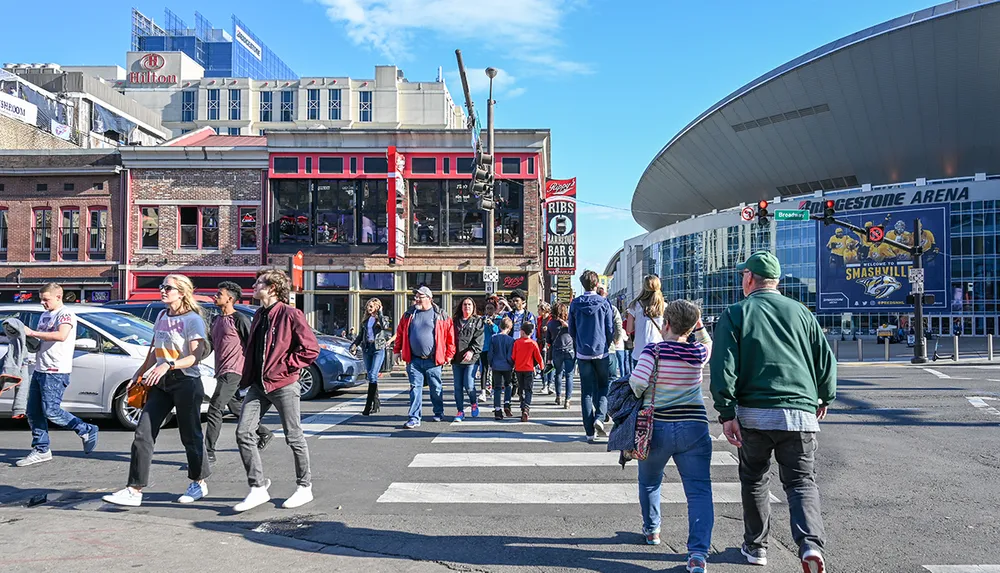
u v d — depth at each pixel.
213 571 4.25
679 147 81.31
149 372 5.74
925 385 14.84
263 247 28.38
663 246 81.69
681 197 90.75
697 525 4.21
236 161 28.45
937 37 55.41
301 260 26.91
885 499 5.97
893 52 57.78
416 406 9.68
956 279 53.38
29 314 9.66
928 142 62.28
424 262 28.31
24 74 50.38
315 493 6.25
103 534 4.96
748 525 4.42
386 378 19.08
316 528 5.23
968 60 55.56
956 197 53.44
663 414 4.38
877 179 67.75
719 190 82.19
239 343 7.46
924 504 5.81
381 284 28.39
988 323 52.31
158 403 5.90
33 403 7.54
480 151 20.09
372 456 7.82
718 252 69.88
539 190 28.98
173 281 5.82
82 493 6.33
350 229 28.56
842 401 12.13
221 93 93.31
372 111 91.69
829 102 63.81
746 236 66.12
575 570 4.36
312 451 8.11
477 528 5.23
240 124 92.69
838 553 4.64
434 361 9.67
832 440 8.62
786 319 4.19
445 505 5.87
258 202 28.44
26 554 4.50
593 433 8.57
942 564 4.43
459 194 28.48
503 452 8.00
